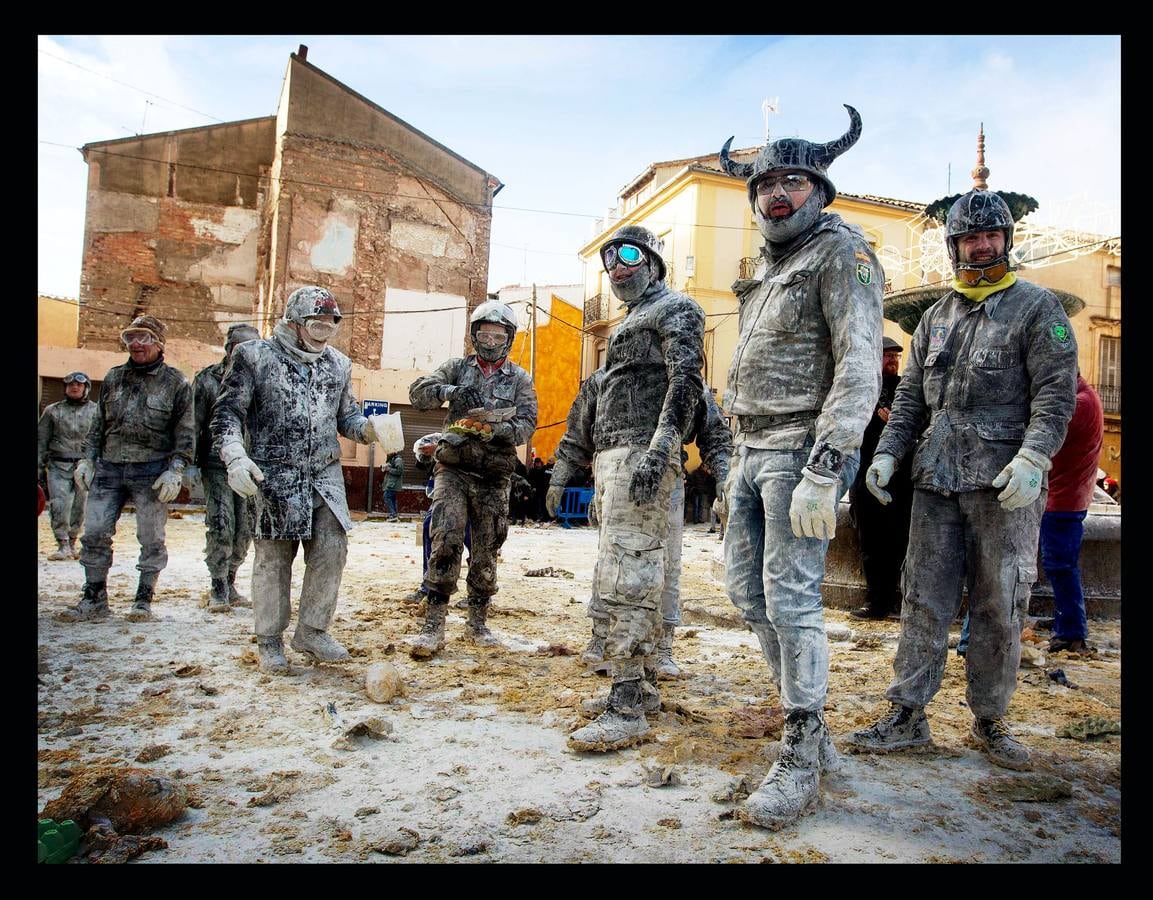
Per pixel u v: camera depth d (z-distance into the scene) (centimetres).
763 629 341
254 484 437
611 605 371
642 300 401
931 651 365
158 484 590
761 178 327
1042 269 2741
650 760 342
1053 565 585
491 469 555
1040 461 330
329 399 488
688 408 362
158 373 613
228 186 2650
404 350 2648
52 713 383
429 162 2708
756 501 339
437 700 422
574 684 457
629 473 375
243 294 2652
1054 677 492
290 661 490
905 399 397
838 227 317
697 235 2902
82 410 921
